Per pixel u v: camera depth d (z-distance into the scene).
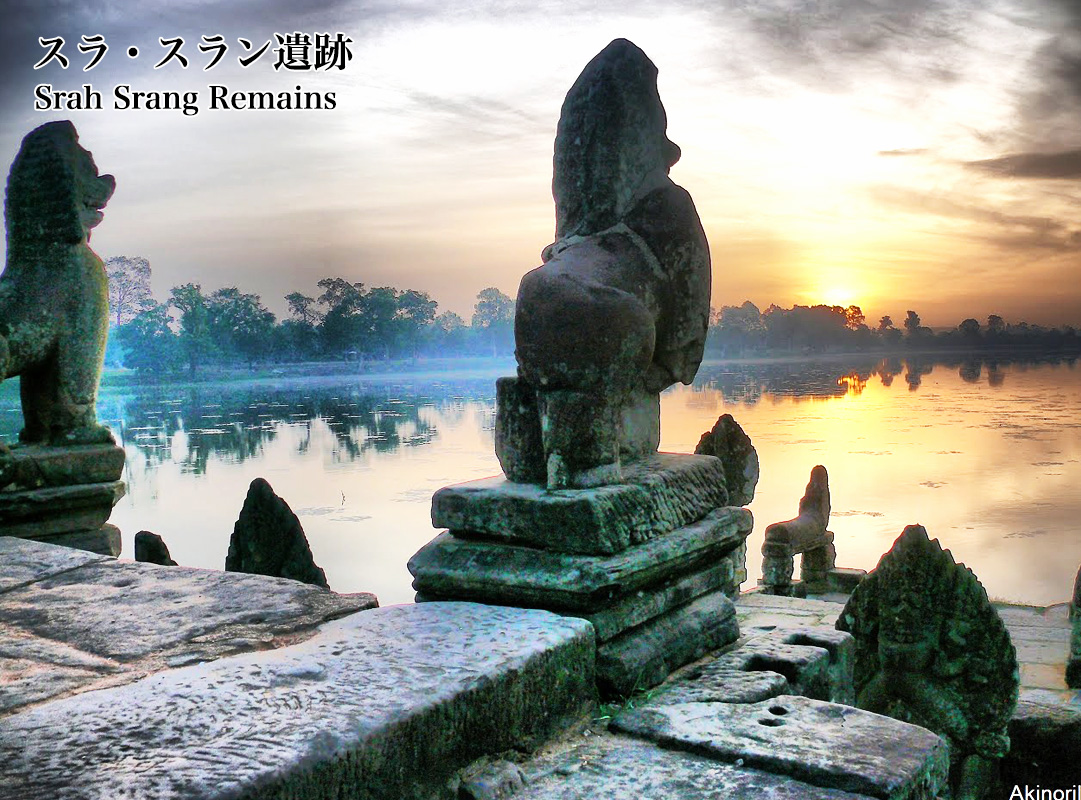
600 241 3.56
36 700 2.46
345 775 2.09
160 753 2.03
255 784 1.90
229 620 3.16
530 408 3.47
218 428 43.34
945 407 59.53
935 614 4.37
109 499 6.23
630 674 3.04
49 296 6.07
